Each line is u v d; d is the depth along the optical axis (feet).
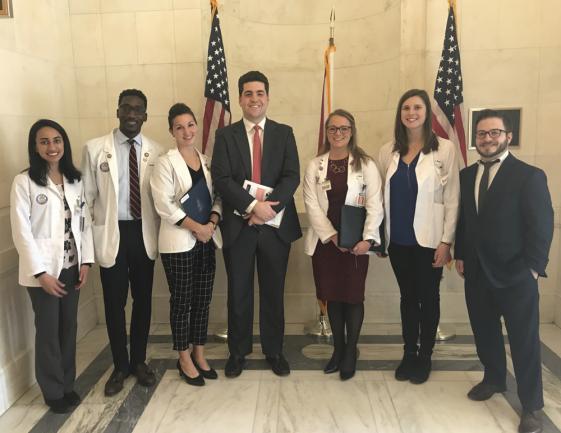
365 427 8.04
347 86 14.64
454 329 12.25
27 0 10.55
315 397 9.02
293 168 9.41
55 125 8.13
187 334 9.45
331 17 12.62
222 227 9.48
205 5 12.32
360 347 11.30
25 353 9.45
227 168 9.20
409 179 9.06
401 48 12.50
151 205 9.20
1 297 8.87
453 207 8.91
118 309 9.32
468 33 12.19
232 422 8.24
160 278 12.97
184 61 12.53
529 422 7.78
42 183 8.06
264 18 14.39
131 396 9.12
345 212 8.98
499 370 8.67
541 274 7.41
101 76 12.70
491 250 7.90
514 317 7.78
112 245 8.91
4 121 9.57
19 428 8.17
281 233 9.49
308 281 12.92
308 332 12.07
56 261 8.16
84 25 12.53
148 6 12.41
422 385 9.39
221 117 11.86
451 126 11.71
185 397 9.06
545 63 12.11
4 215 9.14
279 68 14.69
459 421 8.16
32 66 10.68
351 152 9.39
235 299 9.63
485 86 12.32
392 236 9.34
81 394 9.25
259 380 9.70
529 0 11.95
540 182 7.48
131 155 9.12
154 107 12.73
